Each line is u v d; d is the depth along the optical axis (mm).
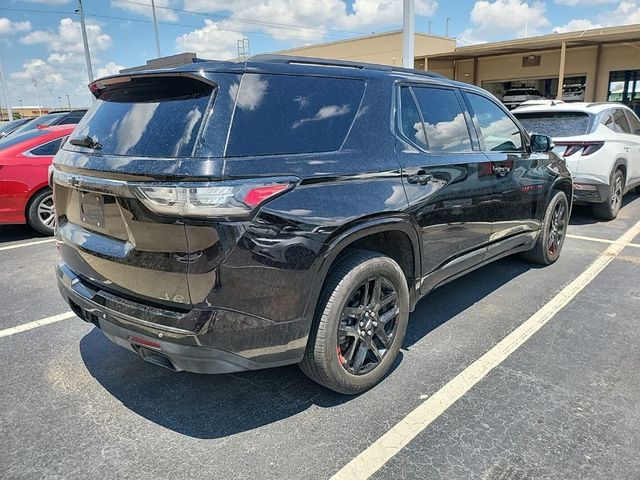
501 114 4250
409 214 2949
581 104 7145
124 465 2350
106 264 2500
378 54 25672
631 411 2699
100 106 2877
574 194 6734
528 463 2324
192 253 2166
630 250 5664
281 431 2590
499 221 4016
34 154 6715
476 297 4371
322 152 2588
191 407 2811
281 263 2324
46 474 2293
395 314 3021
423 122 3291
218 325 2223
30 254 6027
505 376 3070
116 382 3076
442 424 2619
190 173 2141
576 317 3906
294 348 2496
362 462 2352
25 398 2896
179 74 2359
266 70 2514
